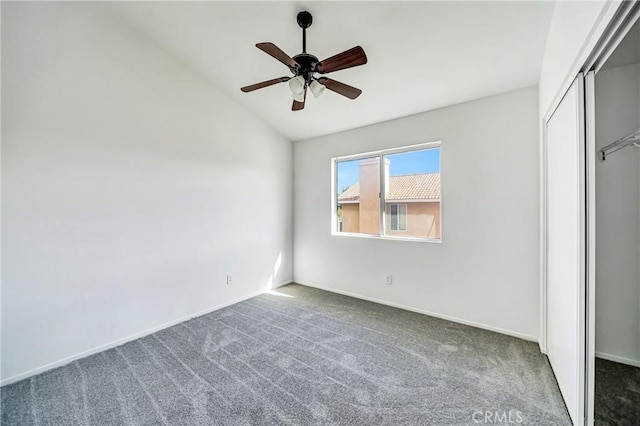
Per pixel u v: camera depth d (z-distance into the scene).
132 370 2.12
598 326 2.13
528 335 2.53
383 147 3.46
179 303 2.96
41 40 2.11
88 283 2.35
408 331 2.72
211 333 2.71
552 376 1.98
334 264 3.97
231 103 3.47
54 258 2.18
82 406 1.75
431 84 2.65
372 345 2.46
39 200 2.11
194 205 3.10
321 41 2.37
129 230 2.59
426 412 1.66
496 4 1.81
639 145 1.60
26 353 2.06
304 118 3.66
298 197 4.38
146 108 2.70
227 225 3.45
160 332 2.74
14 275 2.02
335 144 3.92
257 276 3.85
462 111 2.85
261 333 2.70
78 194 2.30
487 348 2.38
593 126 1.44
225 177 3.42
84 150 2.32
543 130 2.26
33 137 2.08
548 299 2.21
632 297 2.02
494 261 2.70
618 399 1.72
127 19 2.49
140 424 1.60
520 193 2.54
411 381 1.95
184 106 3.00
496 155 2.66
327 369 2.10
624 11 1.00
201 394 1.84
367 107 3.18
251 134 3.74
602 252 2.10
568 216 1.65
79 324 2.30
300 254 4.38
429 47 2.24
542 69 2.20
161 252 2.82
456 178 2.89
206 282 3.21
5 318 1.98
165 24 2.51
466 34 2.06
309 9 2.09
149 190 2.73
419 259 3.17
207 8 2.28
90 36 2.34
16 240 2.02
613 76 2.02
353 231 3.87
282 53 1.82
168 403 1.76
